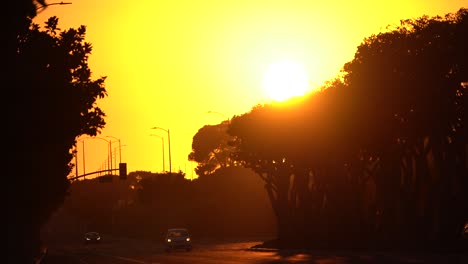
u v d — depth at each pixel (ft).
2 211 186.09
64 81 174.40
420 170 311.88
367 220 366.43
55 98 167.02
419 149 310.86
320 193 411.34
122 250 460.55
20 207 212.84
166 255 351.87
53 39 174.19
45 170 223.92
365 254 279.28
